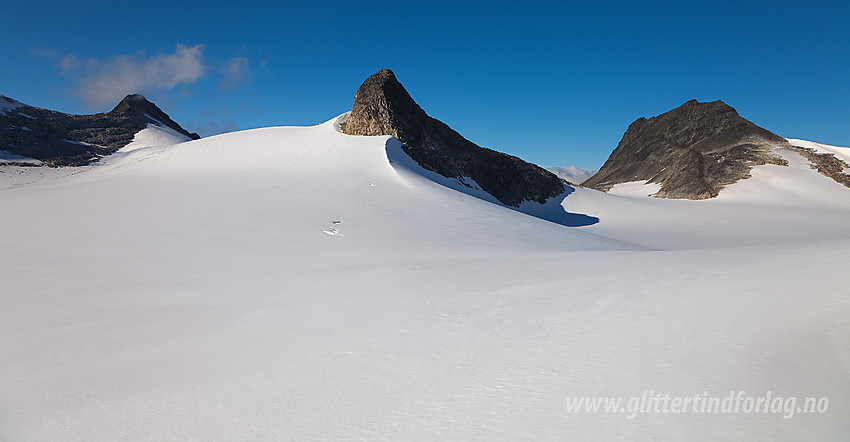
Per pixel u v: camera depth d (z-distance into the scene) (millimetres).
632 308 5777
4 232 17984
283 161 45344
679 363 3740
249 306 7898
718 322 4773
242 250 15367
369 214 26516
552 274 9312
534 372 3875
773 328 4375
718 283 6633
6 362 5312
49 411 3818
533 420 2961
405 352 4816
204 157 49125
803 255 8148
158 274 11523
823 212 55188
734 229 43812
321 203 28797
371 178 39312
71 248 15219
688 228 44812
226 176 38906
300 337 5758
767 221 48656
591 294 6918
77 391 4277
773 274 6773
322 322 6500
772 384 3166
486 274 9906
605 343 4480
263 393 3918
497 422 2984
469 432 2875
